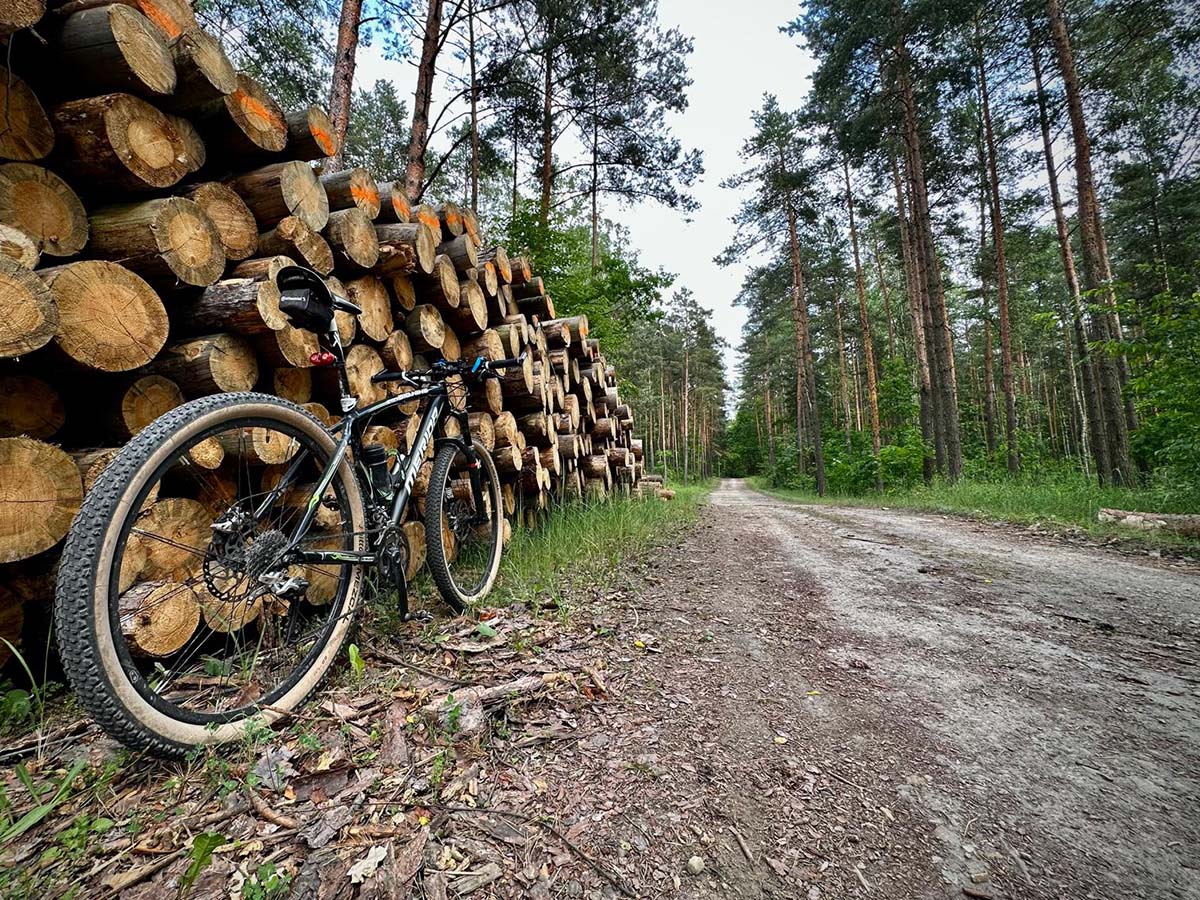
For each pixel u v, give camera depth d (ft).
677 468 147.02
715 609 9.34
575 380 20.65
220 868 3.07
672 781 4.28
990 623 8.75
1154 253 53.93
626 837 3.62
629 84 42.24
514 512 14.43
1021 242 60.90
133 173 5.73
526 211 34.63
